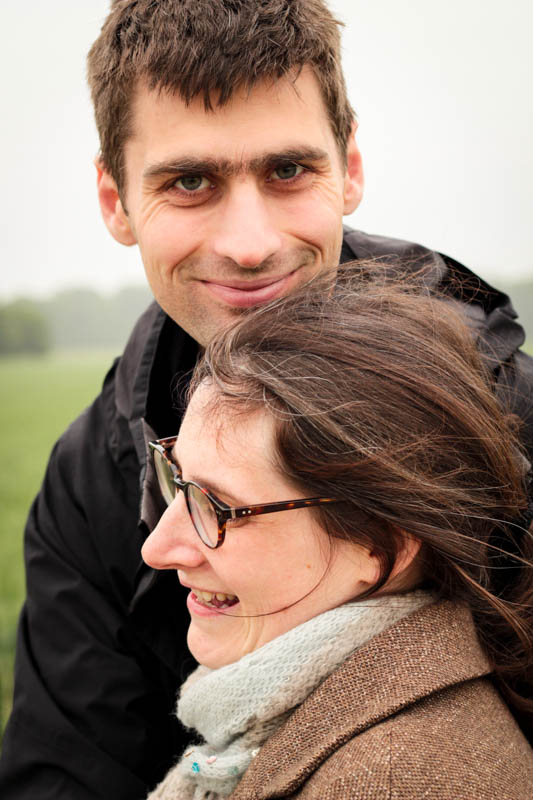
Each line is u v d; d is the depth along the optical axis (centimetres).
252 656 118
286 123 148
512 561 142
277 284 158
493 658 125
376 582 119
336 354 119
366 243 202
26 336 8481
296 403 113
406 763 100
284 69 145
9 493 1075
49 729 187
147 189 157
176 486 130
